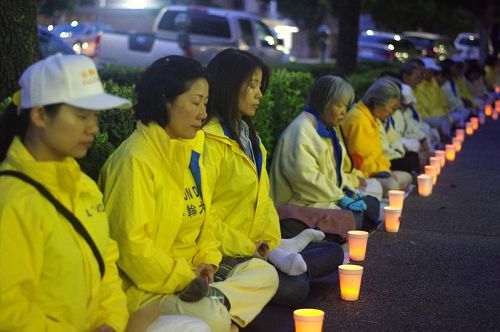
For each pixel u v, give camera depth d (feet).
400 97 34.83
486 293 20.99
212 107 19.15
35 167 11.99
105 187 15.29
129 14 107.45
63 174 12.16
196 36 71.61
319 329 16.53
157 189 15.38
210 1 133.49
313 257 20.31
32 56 24.07
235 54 19.15
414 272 22.71
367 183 29.37
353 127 30.76
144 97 15.71
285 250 19.76
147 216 15.19
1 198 11.80
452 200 32.73
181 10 72.69
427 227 28.07
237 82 18.95
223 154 19.11
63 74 12.07
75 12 115.44
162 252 15.15
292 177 24.49
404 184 33.35
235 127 19.12
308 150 24.59
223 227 18.66
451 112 54.44
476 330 18.38
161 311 14.56
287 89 33.09
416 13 126.11
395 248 25.17
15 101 12.40
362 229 26.89
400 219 28.99
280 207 23.89
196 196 16.52
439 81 54.29
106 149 18.25
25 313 11.72
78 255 12.34
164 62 15.75
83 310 12.52
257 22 75.61
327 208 24.34
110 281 13.69
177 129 15.84
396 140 36.04
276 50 75.92
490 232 27.63
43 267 12.13
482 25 108.06
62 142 12.17
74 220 12.35
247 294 16.83
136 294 15.35
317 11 140.05
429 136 42.27
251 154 19.62
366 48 114.42
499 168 40.83
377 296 20.56
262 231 19.85
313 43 144.97
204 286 15.33
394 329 18.34
